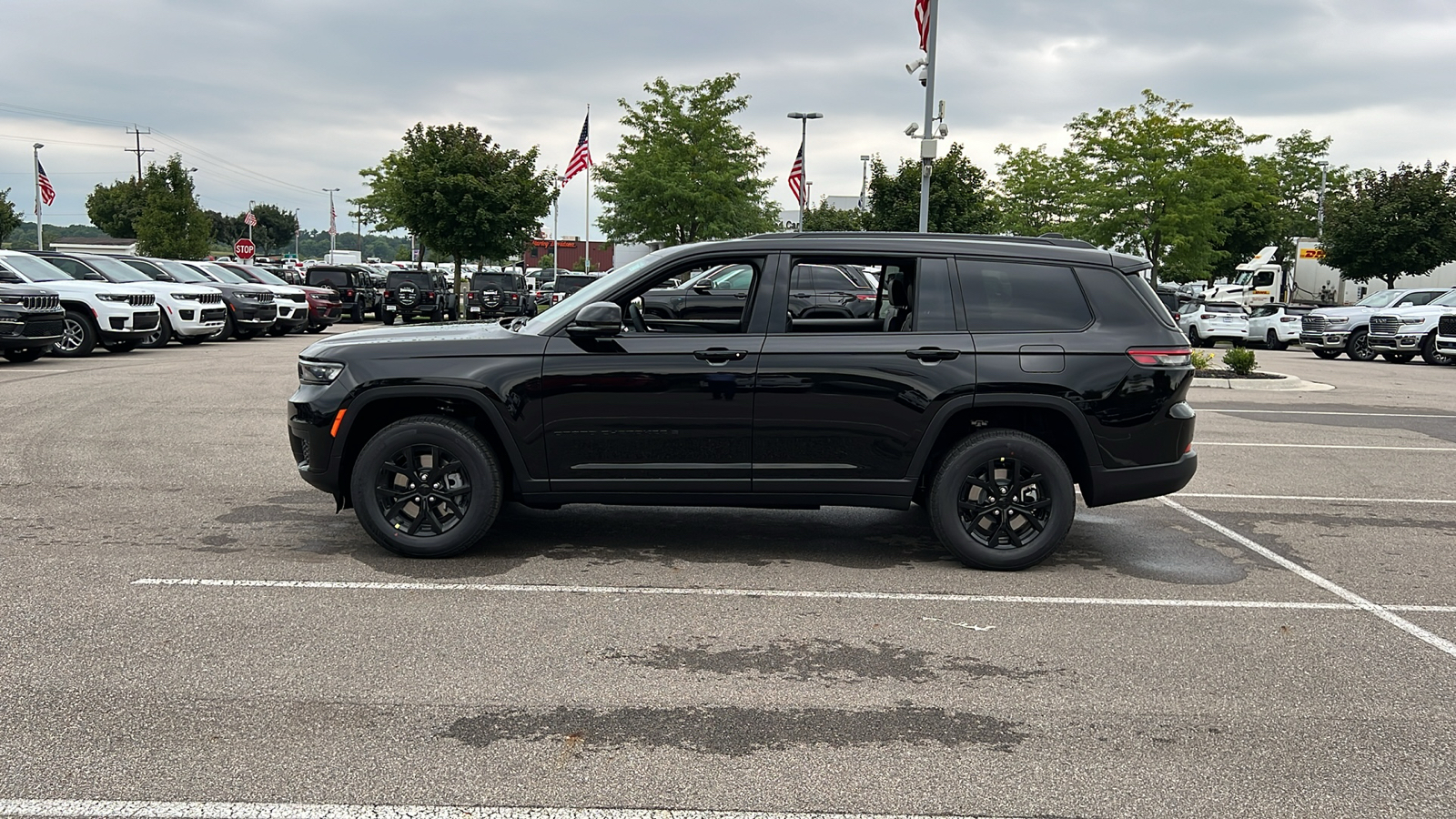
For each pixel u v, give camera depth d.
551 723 3.83
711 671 4.38
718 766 3.52
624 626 4.91
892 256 5.96
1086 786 3.43
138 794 3.24
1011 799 3.34
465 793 3.30
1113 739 3.80
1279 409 14.36
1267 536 7.04
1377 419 13.30
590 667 4.39
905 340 5.82
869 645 4.74
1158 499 8.25
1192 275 34.72
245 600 5.17
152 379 14.48
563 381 5.78
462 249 34.91
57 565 5.69
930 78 17.66
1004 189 44.81
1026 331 5.88
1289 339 32.09
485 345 5.85
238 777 3.37
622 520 7.12
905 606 5.32
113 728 3.70
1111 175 33.22
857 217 50.81
